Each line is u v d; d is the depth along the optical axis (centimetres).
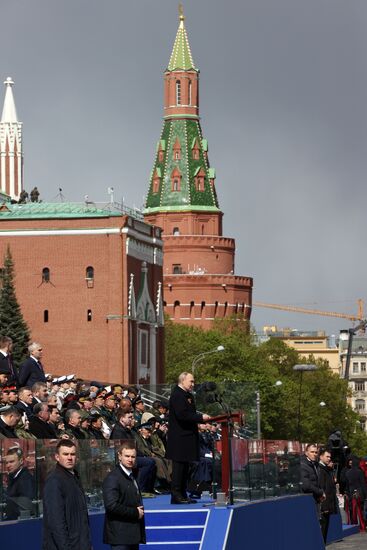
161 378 14550
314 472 4259
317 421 18738
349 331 12888
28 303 13600
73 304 13562
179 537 3278
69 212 13675
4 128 18550
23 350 12462
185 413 3403
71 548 2441
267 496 3847
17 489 2906
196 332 19112
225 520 3272
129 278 13588
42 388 3522
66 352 13550
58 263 13600
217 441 3909
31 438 3106
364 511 5709
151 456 4069
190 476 3847
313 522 4241
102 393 4234
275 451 3991
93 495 3247
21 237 13625
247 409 6003
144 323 14038
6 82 18738
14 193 18575
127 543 2648
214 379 17488
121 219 13512
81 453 3156
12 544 2820
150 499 3700
